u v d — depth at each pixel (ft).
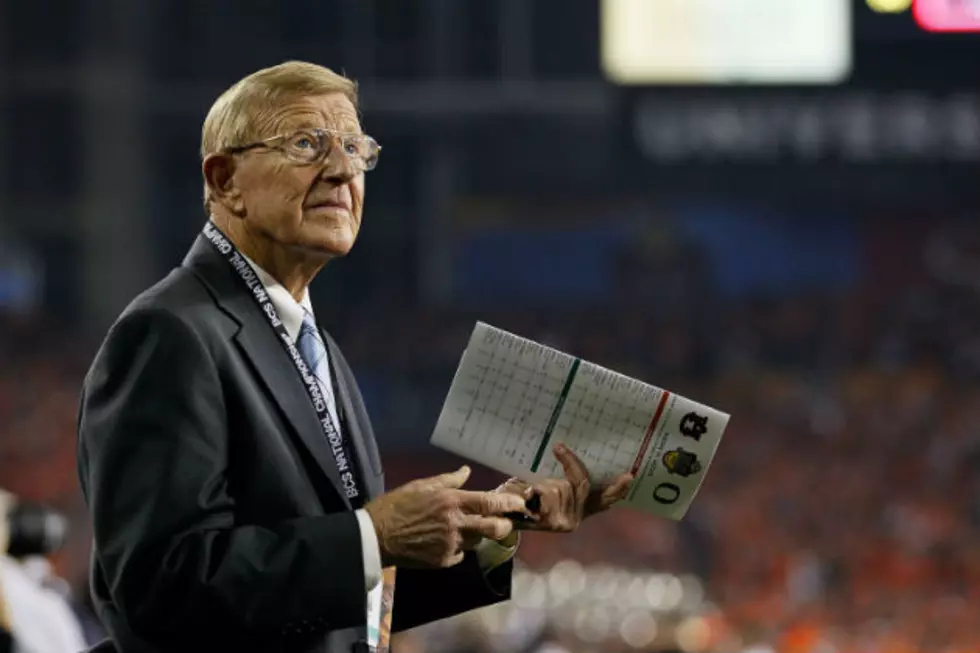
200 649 21.50
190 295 22.30
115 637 21.85
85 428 21.63
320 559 20.75
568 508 23.43
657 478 23.93
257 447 21.68
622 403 23.82
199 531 20.62
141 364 21.24
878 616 150.82
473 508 21.86
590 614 98.12
